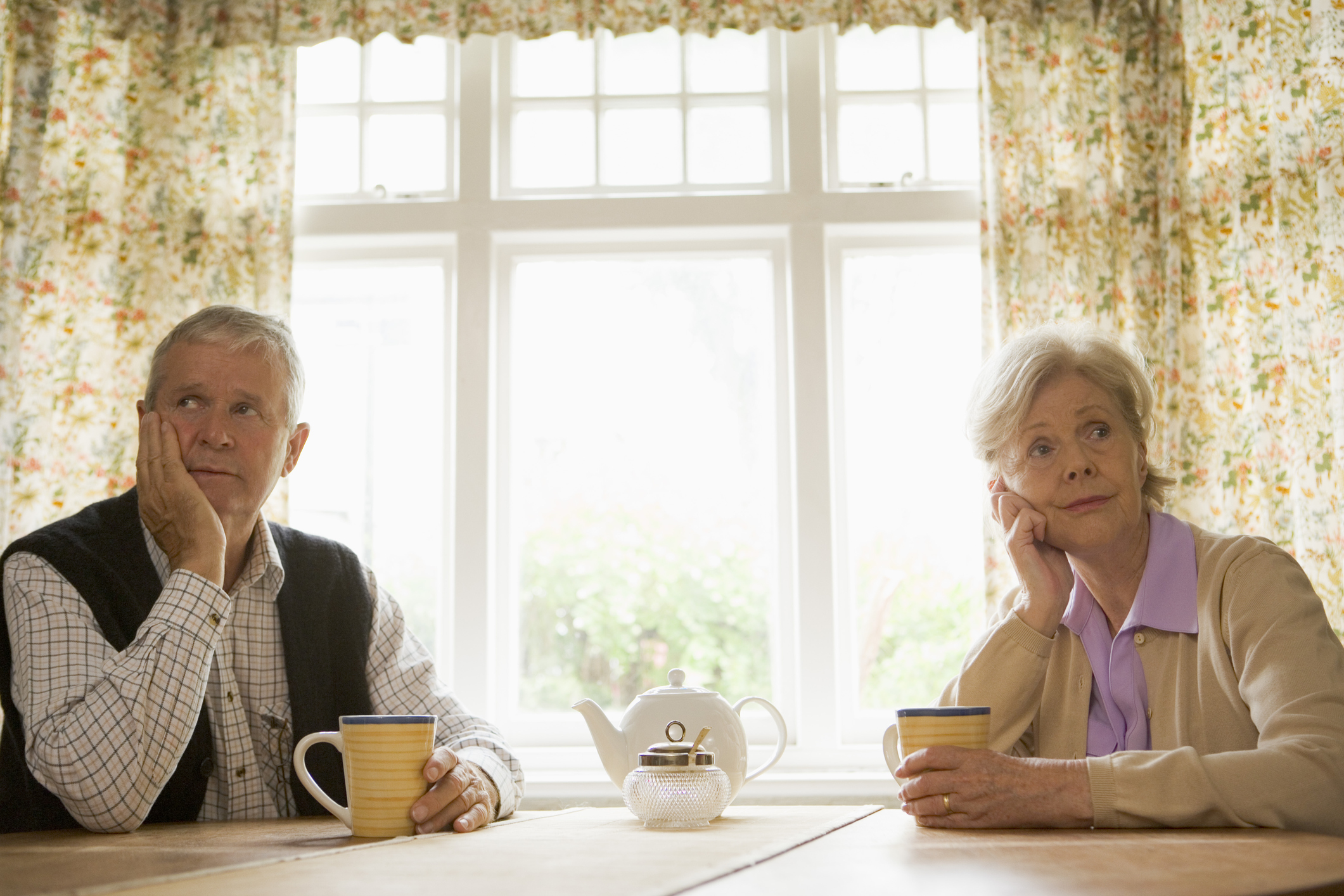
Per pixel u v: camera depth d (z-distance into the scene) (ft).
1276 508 7.53
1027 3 8.20
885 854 2.95
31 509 7.68
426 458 8.68
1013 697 4.43
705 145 8.87
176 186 8.21
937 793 3.53
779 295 8.64
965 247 8.62
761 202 8.45
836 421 8.54
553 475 8.63
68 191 8.13
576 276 8.84
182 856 3.08
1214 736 4.28
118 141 8.23
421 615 8.52
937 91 8.83
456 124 8.89
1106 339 4.89
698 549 8.50
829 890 2.33
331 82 8.97
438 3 8.37
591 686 8.36
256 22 8.34
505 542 8.46
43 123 8.20
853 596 8.41
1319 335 7.73
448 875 2.63
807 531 8.07
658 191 8.81
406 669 5.44
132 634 4.49
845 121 8.85
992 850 2.96
